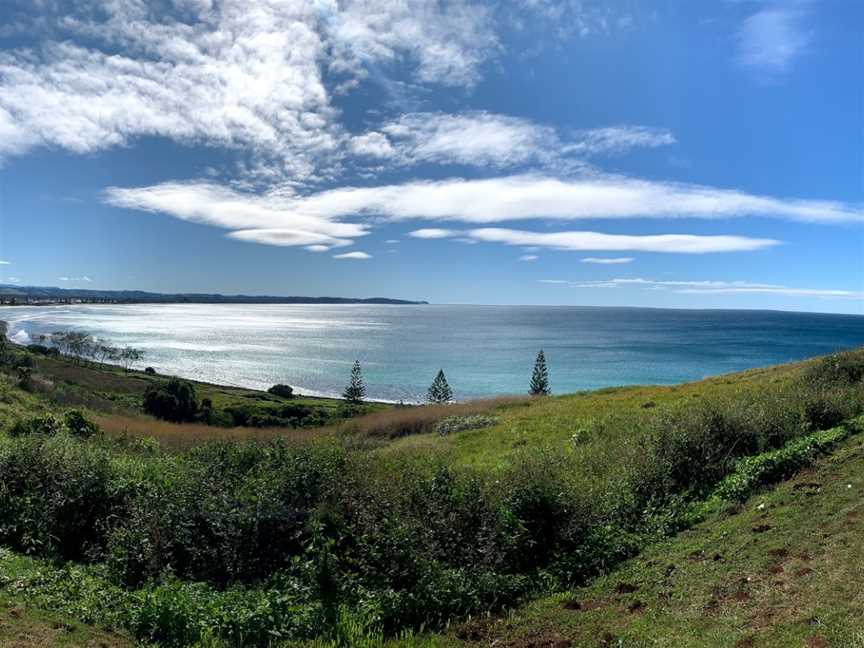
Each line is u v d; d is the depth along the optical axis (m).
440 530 8.09
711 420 11.45
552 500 8.30
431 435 26.03
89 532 8.90
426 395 80.31
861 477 8.40
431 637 6.18
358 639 6.03
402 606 6.65
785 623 5.07
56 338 120.12
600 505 8.97
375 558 7.32
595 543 8.02
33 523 8.55
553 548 8.02
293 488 8.49
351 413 56.53
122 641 5.67
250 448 10.81
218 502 8.23
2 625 5.38
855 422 11.59
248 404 61.78
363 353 140.88
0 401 29.12
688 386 28.92
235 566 7.57
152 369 98.06
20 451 9.68
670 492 9.93
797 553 6.42
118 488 9.41
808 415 12.46
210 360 124.50
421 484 8.89
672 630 5.47
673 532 8.34
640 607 6.19
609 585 7.00
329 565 7.04
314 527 7.52
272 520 8.00
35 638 5.26
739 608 5.57
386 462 10.42
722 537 7.51
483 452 17.39
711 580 6.34
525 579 7.39
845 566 5.83
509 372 103.00
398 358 129.50
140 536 7.84
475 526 8.30
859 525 6.74
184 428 35.28
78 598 6.45
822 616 5.03
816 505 7.75
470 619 6.54
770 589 5.77
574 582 7.35
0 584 6.47
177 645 5.76
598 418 19.55
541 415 24.70
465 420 27.33
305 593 6.80
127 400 58.91
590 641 5.63
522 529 7.88
